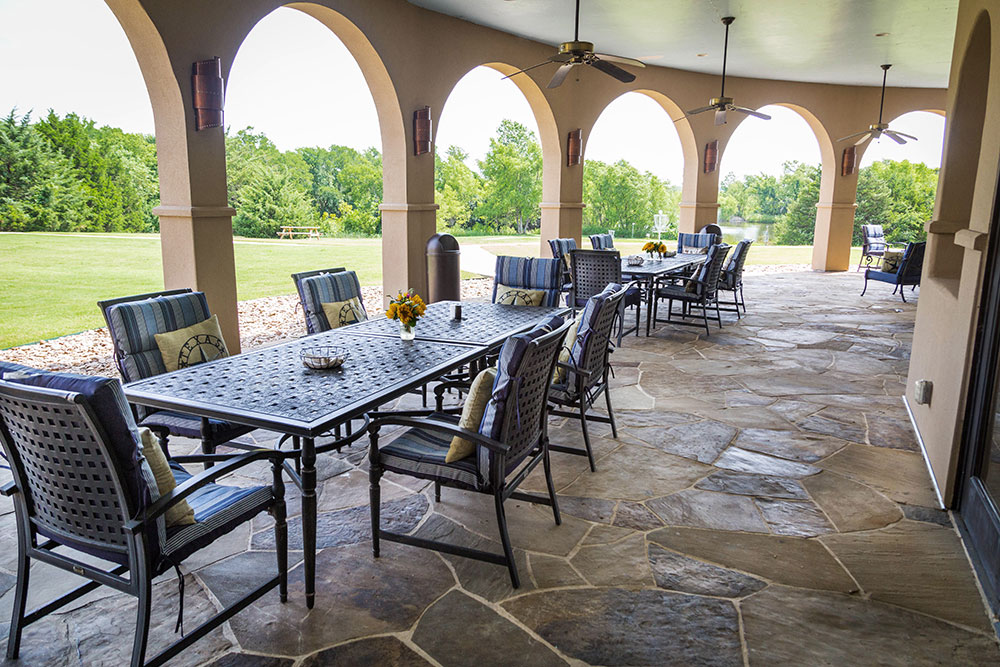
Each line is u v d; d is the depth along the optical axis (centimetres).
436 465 237
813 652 198
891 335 691
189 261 464
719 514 287
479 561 248
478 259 1502
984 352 272
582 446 368
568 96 891
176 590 228
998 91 279
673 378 515
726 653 197
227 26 464
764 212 2283
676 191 2267
